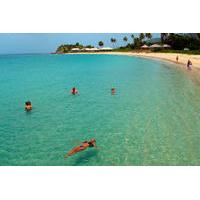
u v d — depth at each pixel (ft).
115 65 175.63
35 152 40.45
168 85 89.56
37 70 159.12
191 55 197.36
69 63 216.13
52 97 75.87
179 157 37.81
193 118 53.57
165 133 46.09
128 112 58.95
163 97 72.18
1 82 108.06
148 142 42.70
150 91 80.64
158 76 111.96
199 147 40.57
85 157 38.52
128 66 164.25
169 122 51.62
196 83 91.20
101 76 120.67
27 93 82.48
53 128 49.98
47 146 42.29
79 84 98.37
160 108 61.41
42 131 48.60
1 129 50.03
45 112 60.49
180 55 203.72
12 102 70.38
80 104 67.10
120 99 71.36
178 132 46.47
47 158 38.60
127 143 42.60
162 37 271.90
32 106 65.92
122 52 345.10
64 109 62.64
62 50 520.83
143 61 193.26
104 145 42.04
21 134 47.44
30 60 293.43
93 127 50.06
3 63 242.17
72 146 42.19
